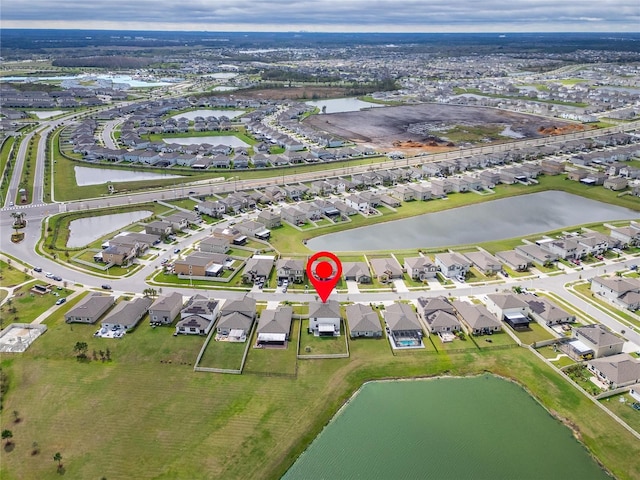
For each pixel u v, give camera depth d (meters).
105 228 168.88
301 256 144.12
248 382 92.38
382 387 93.25
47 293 122.00
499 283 130.38
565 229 166.50
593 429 82.44
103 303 114.44
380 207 189.62
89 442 78.06
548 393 90.88
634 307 116.62
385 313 113.06
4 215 175.75
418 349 102.81
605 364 94.31
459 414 86.62
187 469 74.00
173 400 87.25
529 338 106.50
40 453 75.88
